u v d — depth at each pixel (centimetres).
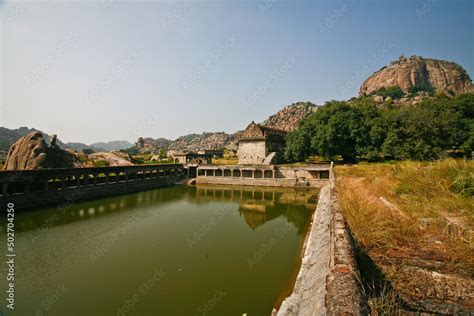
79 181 4147
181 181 6469
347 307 321
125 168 4959
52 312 1202
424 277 513
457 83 14862
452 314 461
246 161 7081
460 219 741
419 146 4531
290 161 7175
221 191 5200
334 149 5566
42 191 3431
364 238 648
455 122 4744
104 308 1223
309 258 1051
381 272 538
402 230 684
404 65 15612
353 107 5966
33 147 4809
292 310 739
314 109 15850
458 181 1052
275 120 16275
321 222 1433
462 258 542
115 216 3075
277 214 3139
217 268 1650
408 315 466
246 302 1259
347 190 1367
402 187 1220
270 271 1591
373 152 5053
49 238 2259
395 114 5384
